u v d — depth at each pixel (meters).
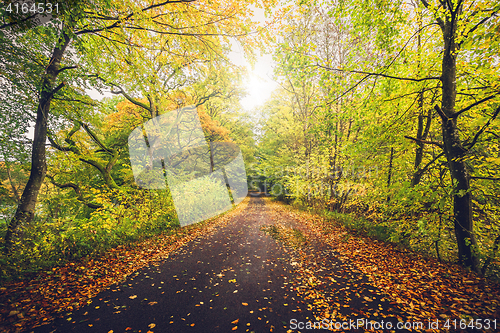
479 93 4.62
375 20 5.22
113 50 5.79
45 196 9.30
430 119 6.38
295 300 3.38
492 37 3.71
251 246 6.65
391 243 6.08
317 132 7.10
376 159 7.09
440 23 5.00
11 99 6.29
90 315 2.87
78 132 9.31
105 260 4.76
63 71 7.13
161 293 3.57
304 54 5.92
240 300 3.37
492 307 2.92
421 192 4.80
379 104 5.86
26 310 2.82
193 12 5.41
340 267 4.76
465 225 4.59
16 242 4.26
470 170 5.06
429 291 3.50
